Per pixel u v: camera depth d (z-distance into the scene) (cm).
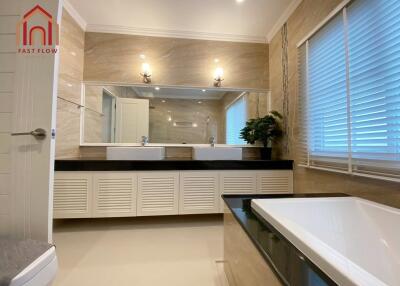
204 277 146
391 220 117
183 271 152
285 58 259
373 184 143
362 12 148
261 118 277
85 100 277
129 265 159
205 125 298
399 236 112
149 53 287
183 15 255
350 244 128
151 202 229
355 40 154
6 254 90
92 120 278
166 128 293
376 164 139
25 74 123
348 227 133
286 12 248
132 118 287
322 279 65
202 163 237
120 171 224
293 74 241
